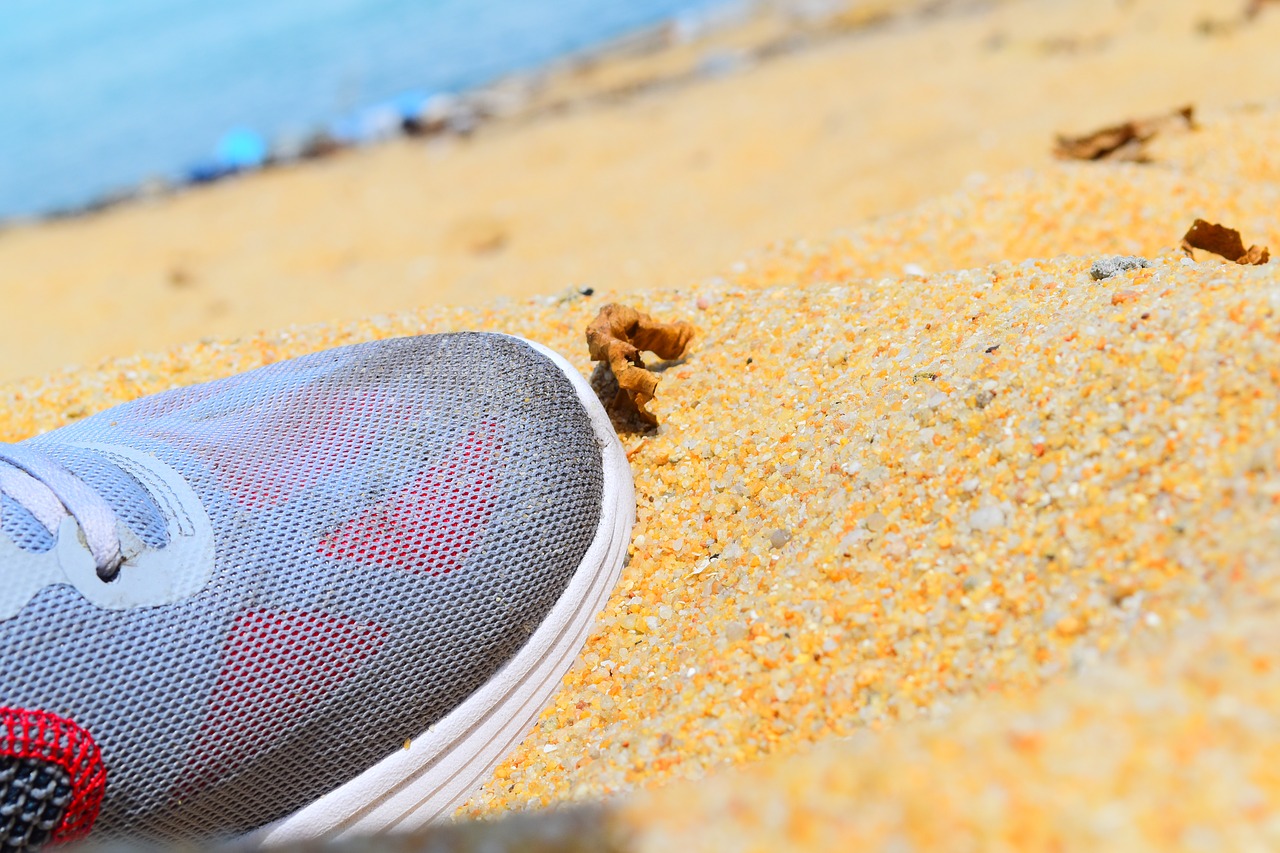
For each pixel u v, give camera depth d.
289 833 0.27
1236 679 0.21
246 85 1.95
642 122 1.21
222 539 0.28
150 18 2.73
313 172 1.35
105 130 1.83
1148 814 0.20
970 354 0.31
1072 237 0.46
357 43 2.13
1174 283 0.29
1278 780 0.20
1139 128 0.56
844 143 0.93
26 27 2.83
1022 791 0.21
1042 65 1.04
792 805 0.21
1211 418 0.26
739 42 1.63
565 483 0.30
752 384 0.34
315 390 0.31
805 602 0.28
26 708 0.25
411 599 0.28
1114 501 0.26
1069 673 0.25
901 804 0.21
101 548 0.27
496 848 0.22
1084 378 0.28
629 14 1.99
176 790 0.26
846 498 0.30
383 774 0.28
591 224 0.87
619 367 0.33
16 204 1.52
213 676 0.27
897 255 0.47
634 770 0.27
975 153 0.77
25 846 0.26
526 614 0.29
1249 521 0.25
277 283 0.90
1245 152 0.53
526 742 0.29
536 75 1.69
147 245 1.13
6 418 0.40
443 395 0.31
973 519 0.28
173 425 0.31
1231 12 1.05
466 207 1.02
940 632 0.27
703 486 0.32
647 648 0.30
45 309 0.96
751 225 0.74
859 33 1.49
